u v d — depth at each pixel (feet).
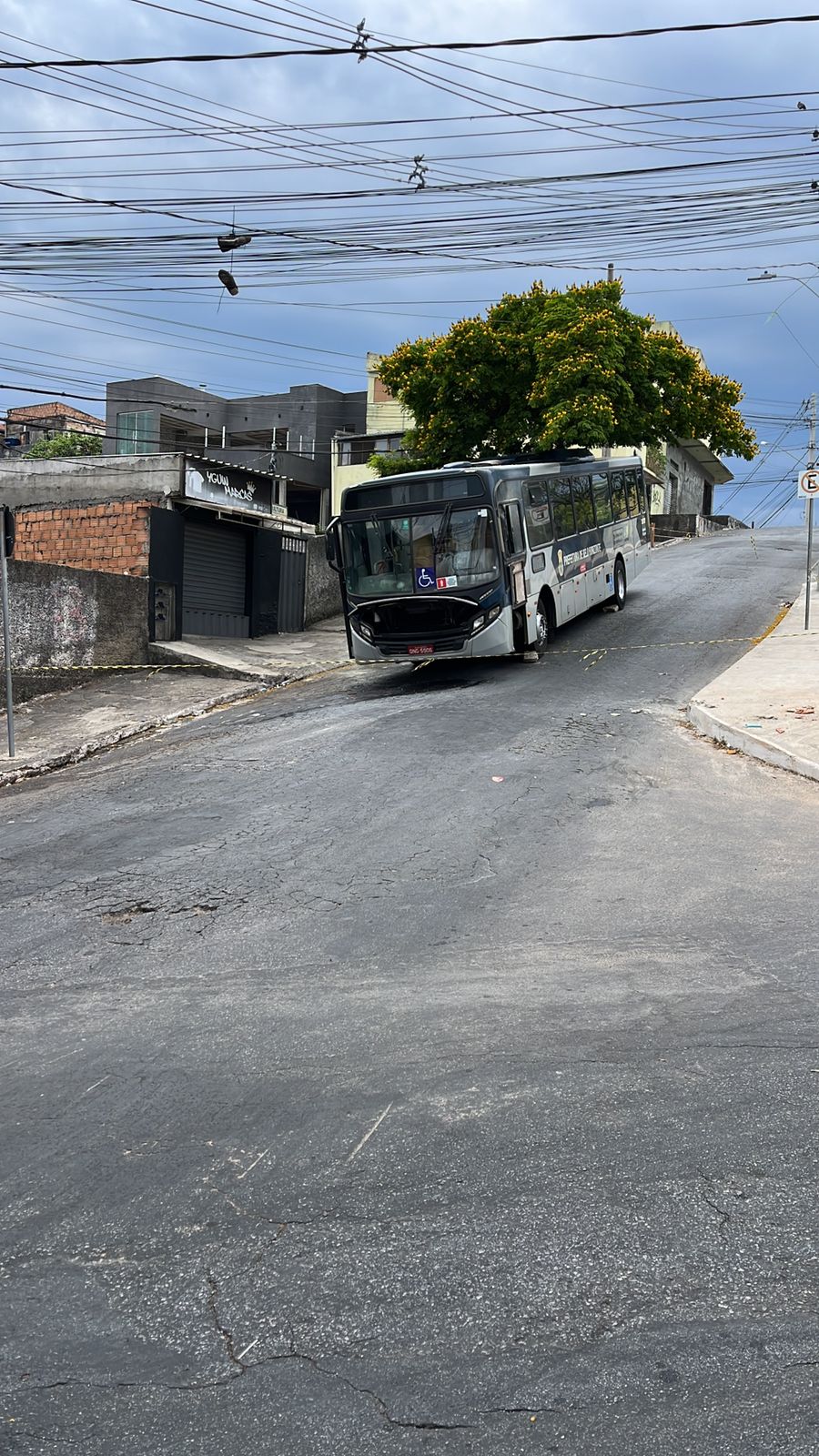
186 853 28.89
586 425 75.56
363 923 22.20
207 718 54.29
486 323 88.69
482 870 25.39
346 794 34.09
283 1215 11.75
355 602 56.70
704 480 220.43
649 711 45.11
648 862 25.29
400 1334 9.79
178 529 70.33
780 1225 10.98
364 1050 15.83
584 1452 8.38
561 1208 11.50
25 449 166.09
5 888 26.84
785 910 21.33
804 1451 8.26
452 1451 8.46
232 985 19.21
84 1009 18.58
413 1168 12.46
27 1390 9.41
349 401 157.07
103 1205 12.25
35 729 52.80
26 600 61.62
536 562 59.26
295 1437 8.70
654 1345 9.44
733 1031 15.65
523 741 40.09
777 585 84.64
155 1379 9.45
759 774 33.94
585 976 18.34
